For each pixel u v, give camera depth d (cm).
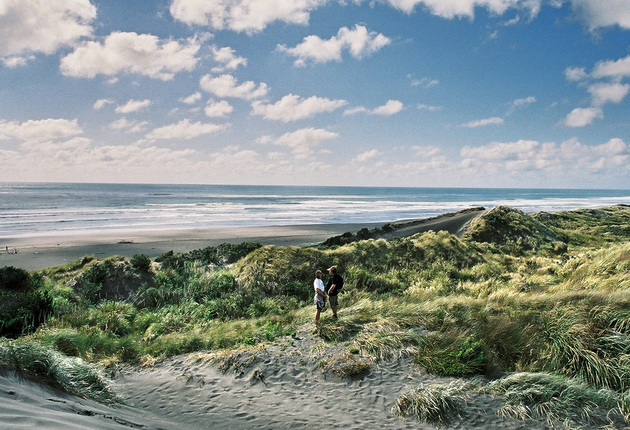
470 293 1562
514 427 546
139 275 1930
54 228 5056
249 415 628
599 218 4834
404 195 19512
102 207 8388
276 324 1156
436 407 591
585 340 719
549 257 2828
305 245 3397
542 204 12531
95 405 526
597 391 607
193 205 9512
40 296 1455
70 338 1027
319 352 877
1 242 3947
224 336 1109
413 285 1911
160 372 880
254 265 2031
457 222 4081
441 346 804
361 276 1991
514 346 787
